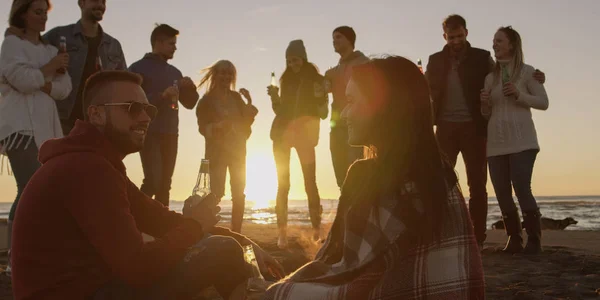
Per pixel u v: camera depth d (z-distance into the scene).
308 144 6.70
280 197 6.51
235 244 2.46
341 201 2.09
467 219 1.87
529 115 5.80
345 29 6.57
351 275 1.86
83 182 2.22
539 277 4.39
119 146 2.56
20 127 4.29
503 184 5.88
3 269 4.65
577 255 5.67
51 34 5.40
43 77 4.38
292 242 7.04
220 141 6.64
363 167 2.07
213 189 6.61
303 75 6.69
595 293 3.78
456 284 1.76
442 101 6.09
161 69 6.52
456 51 6.02
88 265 2.29
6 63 4.34
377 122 1.90
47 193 2.22
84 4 5.39
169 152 6.36
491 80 5.89
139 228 2.84
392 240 1.79
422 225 1.78
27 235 2.23
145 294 2.34
